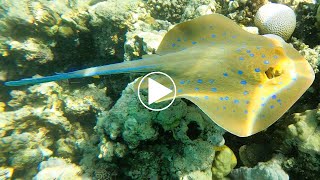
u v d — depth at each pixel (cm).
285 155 46
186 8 73
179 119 45
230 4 64
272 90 35
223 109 35
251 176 45
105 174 56
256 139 51
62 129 78
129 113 47
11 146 74
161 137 49
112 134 49
